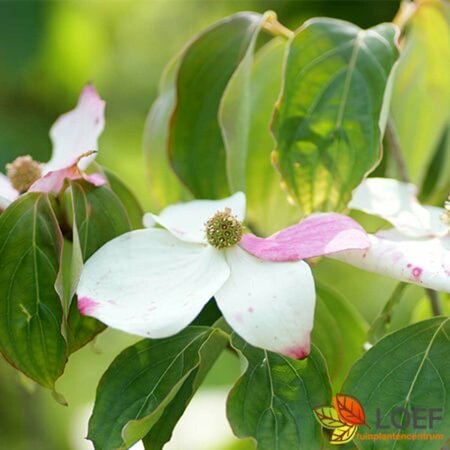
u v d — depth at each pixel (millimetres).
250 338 465
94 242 518
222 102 539
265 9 1023
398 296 530
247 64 542
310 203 526
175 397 497
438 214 525
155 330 466
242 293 477
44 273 506
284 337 463
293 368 487
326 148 526
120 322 470
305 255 480
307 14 985
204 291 481
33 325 505
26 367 505
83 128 549
